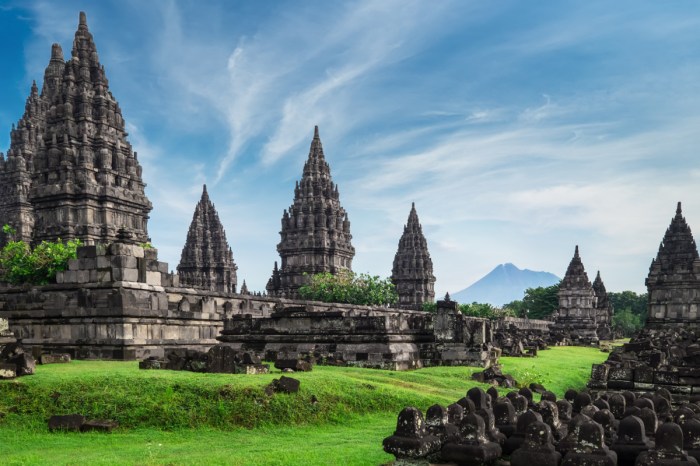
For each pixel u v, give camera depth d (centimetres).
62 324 2759
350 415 1722
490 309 7981
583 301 8700
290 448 1316
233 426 1563
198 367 2012
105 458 1217
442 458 1035
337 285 7144
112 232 4566
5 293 3036
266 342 3008
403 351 2781
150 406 1605
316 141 8694
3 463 1194
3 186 6925
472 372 2619
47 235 4516
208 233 9619
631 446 1013
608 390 2327
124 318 2658
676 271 6500
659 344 3744
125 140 4916
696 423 1041
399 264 10531
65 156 4553
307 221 8225
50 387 1686
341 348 2781
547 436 981
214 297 3569
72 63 4734
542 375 2923
